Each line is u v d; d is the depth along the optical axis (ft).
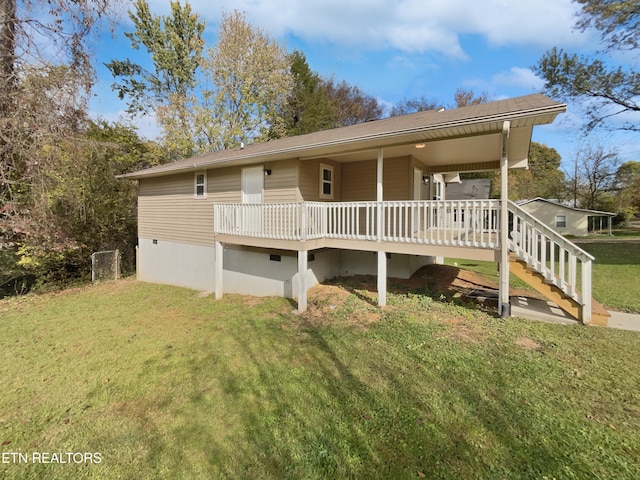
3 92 28.68
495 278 32.58
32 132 29.84
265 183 30.91
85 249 44.52
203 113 70.49
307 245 24.18
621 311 21.09
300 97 83.15
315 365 15.08
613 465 8.44
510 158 30.04
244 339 19.31
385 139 21.50
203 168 35.09
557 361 13.82
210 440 10.44
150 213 43.16
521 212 19.69
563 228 90.22
